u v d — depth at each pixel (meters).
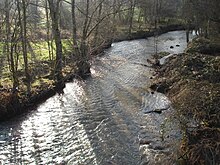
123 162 19.44
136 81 36.25
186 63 34.62
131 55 50.03
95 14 50.09
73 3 38.56
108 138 22.61
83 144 21.94
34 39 45.66
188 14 54.59
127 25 76.94
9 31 30.83
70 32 57.03
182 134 20.61
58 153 20.92
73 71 38.75
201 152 17.16
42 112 27.77
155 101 29.27
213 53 41.28
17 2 28.42
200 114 20.80
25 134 23.69
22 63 36.84
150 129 23.48
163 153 19.83
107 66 43.66
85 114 27.11
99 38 50.91
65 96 31.91
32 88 31.12
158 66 41.59
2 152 21.17
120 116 26.41
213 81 28.16
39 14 59.62
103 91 33.19
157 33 65.25
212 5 44.75
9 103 26.95
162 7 84.88
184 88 27.75
